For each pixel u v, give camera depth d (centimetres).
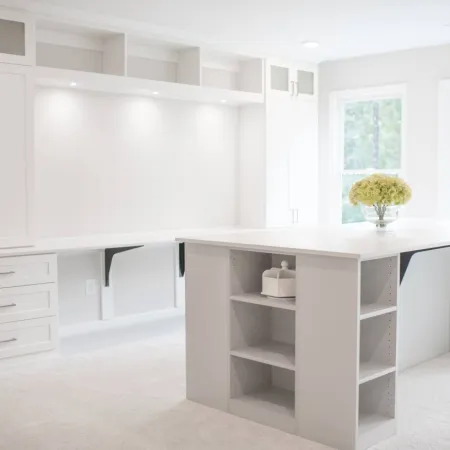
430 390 381
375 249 308
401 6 469
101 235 546
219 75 623
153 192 582
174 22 509
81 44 521
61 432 322
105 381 404
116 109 552
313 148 679
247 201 645
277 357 333
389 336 323
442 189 606
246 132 641
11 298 439
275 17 496
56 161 518
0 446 305
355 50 624
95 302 548
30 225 461
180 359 453
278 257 363
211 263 354
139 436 317
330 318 304
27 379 409
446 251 452
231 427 329
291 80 651
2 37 443
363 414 327
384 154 652
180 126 599
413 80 618
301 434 317
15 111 450
